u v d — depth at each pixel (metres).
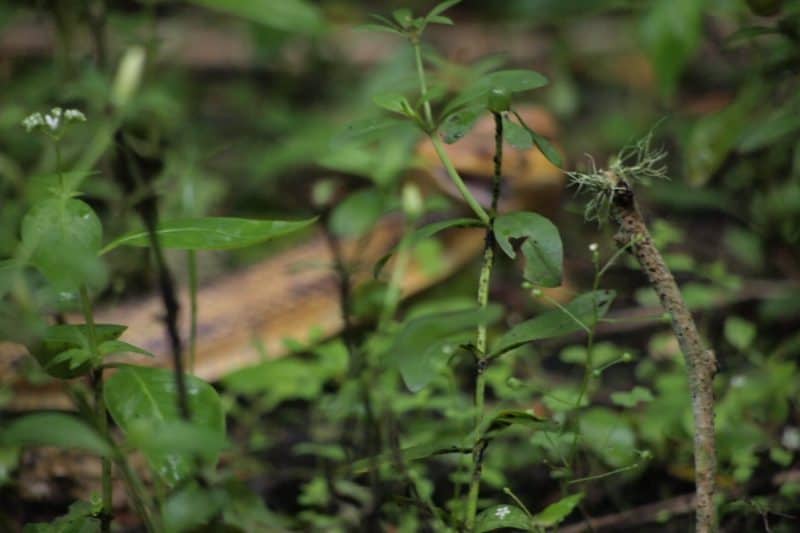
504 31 9.55
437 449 3.00
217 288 5.70
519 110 6.83
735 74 8.24
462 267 6.38
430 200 4.91
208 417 2.69
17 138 6.09
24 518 4.46
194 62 9.41
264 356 4.88
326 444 4.86
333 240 4.39
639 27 4.04
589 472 4.27
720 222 6.90
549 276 2.78
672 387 4.57
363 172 5.08
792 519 4.02
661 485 4.48
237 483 2.89
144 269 5.38
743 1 4.44
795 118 4.21
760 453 4.44
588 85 9.50
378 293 4.61
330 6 9.43
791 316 5.60
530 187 6.22
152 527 2.88
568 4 4.24
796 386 4.73
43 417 2.34
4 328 2.62
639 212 2.96
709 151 4.72
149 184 3.78
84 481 4.56
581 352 4.84
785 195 5.49
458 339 2.70
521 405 4.56
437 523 3.56
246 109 8.62
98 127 4.93
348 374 4.18
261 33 7.11
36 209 2.63
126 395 2.65
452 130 2.84
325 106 8.72
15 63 8.34
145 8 6.22
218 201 7.14
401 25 3.23
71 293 2.86
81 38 5.91
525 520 2.91
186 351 5.33
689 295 5.30
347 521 3.92
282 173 7.27
